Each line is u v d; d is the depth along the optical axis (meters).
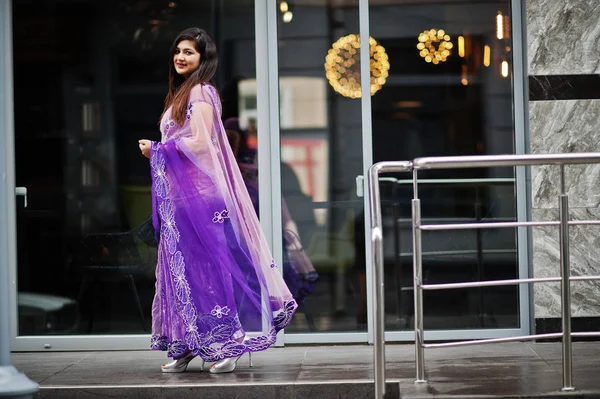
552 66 6.36
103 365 5.90
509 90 6.55
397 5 6.56
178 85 5.83
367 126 6.55
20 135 6.64
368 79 6.55
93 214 6.65
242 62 6.60
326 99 6.59
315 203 6.58
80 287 6.63
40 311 6.63
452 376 5.16
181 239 5.49
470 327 6.51
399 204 6.54
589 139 6.34
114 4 6.65
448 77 6.56
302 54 6.59
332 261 6.57
